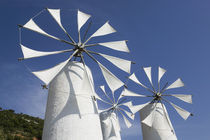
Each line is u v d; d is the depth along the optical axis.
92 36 10.23
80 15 10.37
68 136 7.79
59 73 9.23
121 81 9.73
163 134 13.89
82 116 8.34
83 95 8.85
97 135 8.40
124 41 10.59
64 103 8.47
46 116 8.64
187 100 14.47
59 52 9.42
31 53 8.54
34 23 9.07
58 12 9.89
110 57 10.13
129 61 10.24
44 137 8.12
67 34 9.82
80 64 9.73
